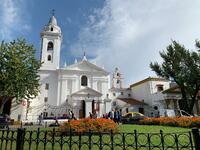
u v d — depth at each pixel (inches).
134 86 2440.9
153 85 2143.2
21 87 1128.8
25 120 1326.3
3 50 1125.1
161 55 1489.9
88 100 1648.6
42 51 1962.4
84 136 403.2
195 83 1374.3
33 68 1221.7
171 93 1820.9
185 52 1402.6
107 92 1953.7
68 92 1852.9
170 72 1423.5
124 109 2089.1
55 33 2031.3
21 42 1189.1
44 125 1032.8
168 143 347.3
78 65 1958.7
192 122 658.2
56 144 343.0
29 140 237.5
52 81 1882.4
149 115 2055.9
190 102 1465.3
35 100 1764.3
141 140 374.0
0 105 1219.2
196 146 191.2
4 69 1097.4
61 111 1749.5
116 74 2613.2
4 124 852.0
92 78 1952.5
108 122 483.8
